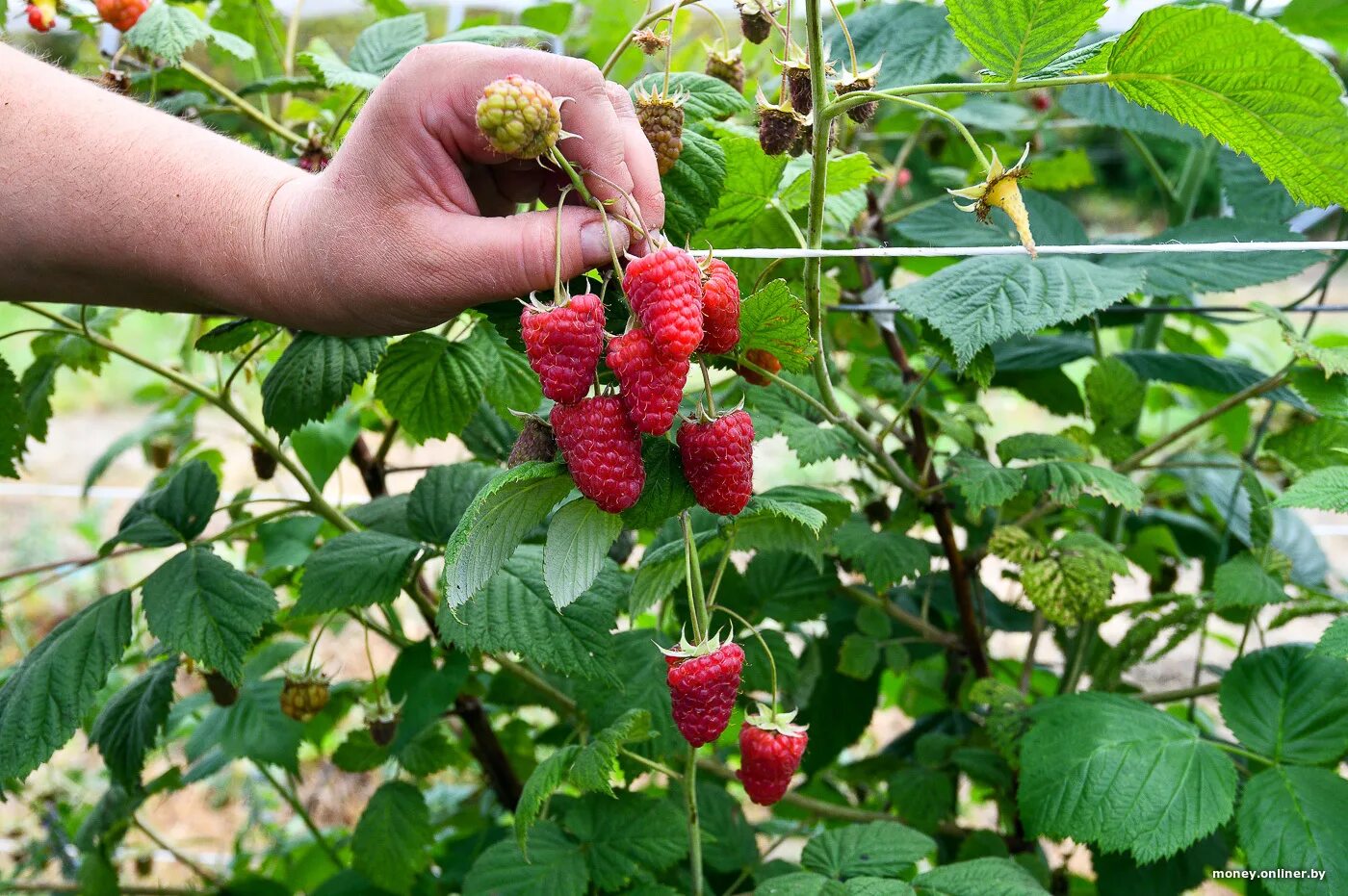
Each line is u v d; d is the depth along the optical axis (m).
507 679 0.68
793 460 1.72
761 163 0.56
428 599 0.62
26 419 0.61
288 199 0.48
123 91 0.62
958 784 0.75
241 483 1.54
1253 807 0.54
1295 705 0.56
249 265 0.48
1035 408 1.90
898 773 0.69
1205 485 0.77
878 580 0.61
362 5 0.87
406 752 0.67
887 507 0.71
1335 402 0.58
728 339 0.44
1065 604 0.61
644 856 0.55
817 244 0.50
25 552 1.52
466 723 0.67
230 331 0.57
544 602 0.54
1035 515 0.66
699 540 0.54
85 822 0.75
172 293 0.51
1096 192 2.25
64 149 0.48
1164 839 0.53
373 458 0.72
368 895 0.68
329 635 1.35
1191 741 0.56
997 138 0.86
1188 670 1.15
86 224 0.48
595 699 0.58
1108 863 0.64
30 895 0.88
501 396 0.61
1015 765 0.61
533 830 0.57
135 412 2.16
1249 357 0.96
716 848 0.63
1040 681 0.84
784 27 0.54
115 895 0.73
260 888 0.80
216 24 0.76
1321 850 0.52
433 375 0.59
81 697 0.54
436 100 0.45
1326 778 0.54
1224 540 0.71
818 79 0.47
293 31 0.72
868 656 0.68
